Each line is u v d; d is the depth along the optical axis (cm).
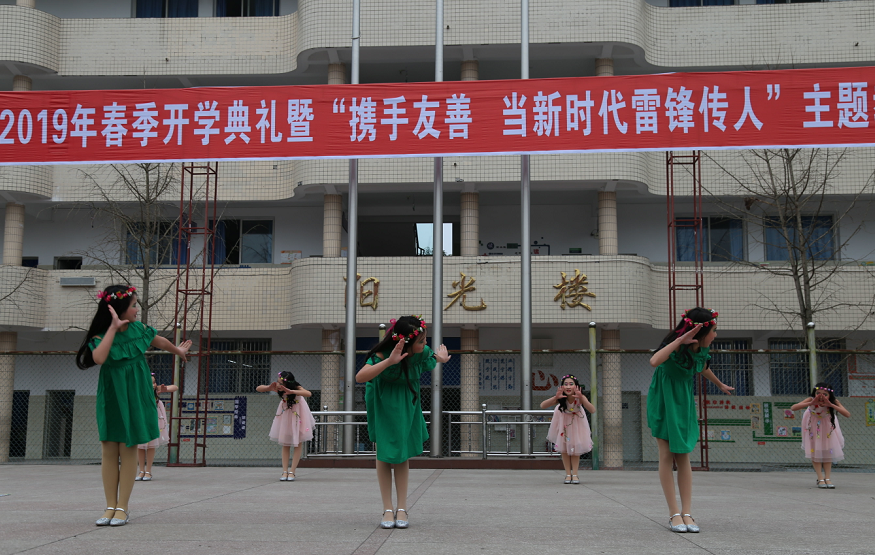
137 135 1334
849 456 1905
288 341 2092
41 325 1938
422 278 1828
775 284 1836
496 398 2027
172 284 1750
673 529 577
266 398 2059
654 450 1991
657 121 1281
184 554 468
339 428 1800
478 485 1045
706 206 2031
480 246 2097
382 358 596
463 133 1312
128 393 594
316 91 1333
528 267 1460
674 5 2083
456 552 479
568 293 1797
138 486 1014
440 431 1465
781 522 641
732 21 1938
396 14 1883
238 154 1327
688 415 589
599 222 1911
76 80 2055
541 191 1966
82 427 2091
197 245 2105
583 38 1853
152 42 2005
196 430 1470
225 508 728
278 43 1997
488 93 1316
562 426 1090
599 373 1998
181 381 1523
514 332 2047
